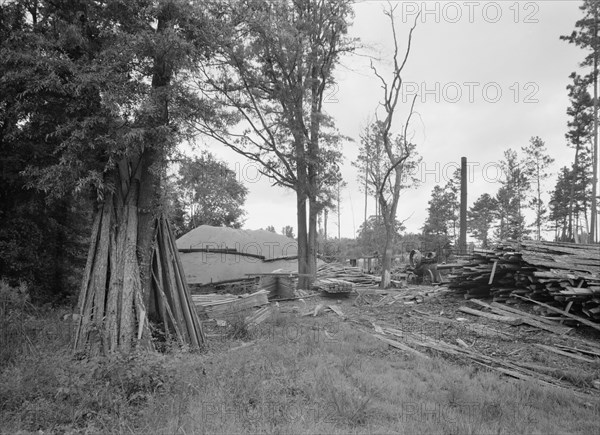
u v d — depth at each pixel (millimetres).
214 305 12992
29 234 12781
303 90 18250
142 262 8750
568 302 10469
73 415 5391
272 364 7734
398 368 7969
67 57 8016
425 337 10203
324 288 16609
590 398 6371
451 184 53875
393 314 13094
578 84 35531
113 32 8602
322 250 46375
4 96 9156
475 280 13281
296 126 18297
